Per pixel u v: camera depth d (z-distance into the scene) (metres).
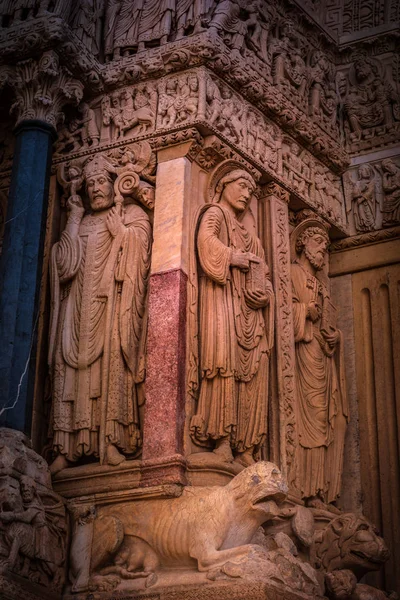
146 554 6.54
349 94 9.20
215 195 7.68
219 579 6.11
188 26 8.01
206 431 6.97
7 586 6.19
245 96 8.07
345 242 8.70
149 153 7.64
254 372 7.29
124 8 8.30
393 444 8.05
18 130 7.72
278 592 6.03
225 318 7.19
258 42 8.41
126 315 7.22
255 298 7.39
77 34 8.13
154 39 8.05
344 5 9.45
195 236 7.37
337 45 9.34
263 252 7.81
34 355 7.15
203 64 7.77
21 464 6.61
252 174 7.93
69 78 7.89
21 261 7.29
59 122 7.86
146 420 6.84
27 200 7.46
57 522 6.73
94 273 7.45
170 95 7.77
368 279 8.59
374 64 9.20
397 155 8.81
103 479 6.87
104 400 7.08
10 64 7.90
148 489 6.63
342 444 8.02
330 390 8.06
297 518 7.12
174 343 6.93
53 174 7.93
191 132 7.50
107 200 7.65
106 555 6.59
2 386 6.93
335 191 8.80
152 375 6.92
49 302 7.57
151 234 7.49
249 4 8.45
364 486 8.02
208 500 6.46
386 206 8.64
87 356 7.25
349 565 7.11
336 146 8.84
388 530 7.84
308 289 8.15
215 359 7.08
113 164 7.77
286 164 8.31
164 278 7.15
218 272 7.23
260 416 7.27
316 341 8.11
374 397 8.24
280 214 8.08
